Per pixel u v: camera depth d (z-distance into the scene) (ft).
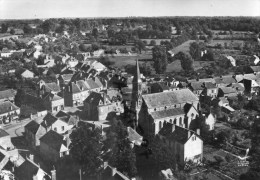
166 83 639.35
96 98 520.42
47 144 380.37
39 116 524.93
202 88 631.56
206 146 417.28
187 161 369.50
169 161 346.33
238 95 604.08
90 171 324.80
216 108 527.40
